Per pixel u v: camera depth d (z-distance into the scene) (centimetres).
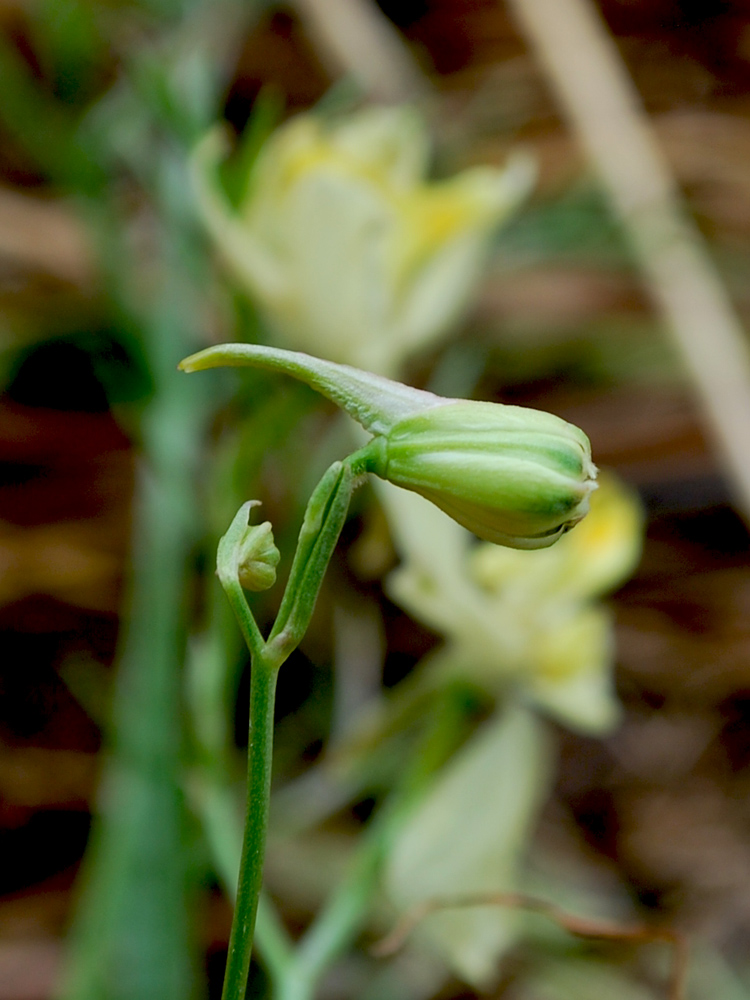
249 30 33
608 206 33
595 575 20
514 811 20
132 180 31
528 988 29
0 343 28
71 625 29
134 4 28
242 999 13
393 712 21
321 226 20
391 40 34
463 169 36
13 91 27
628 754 35
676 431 33
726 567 36
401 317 21
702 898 33
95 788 28
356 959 27
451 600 20
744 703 35
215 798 18
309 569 13
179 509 22
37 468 30
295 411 20
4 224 29
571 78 32
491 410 14
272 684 13
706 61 40
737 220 37
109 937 19
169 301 24
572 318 35
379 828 19
